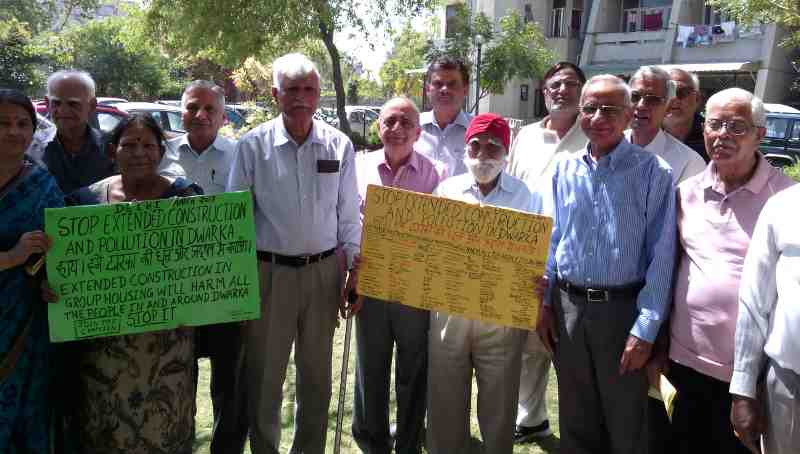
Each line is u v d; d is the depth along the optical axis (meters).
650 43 22.66
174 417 2.84
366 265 3.22
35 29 37.75
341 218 3.50
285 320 3.35
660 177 2.93
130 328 2.75
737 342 2.57
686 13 21.86
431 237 3.15
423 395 3.77
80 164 3.78
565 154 3.19
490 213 3.07
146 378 2.78
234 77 17.14
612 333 2.96
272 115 13.80
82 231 2.68
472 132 3.25
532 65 18.06
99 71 29.27
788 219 2.43
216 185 4.03
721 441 2.85
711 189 2.84
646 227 2.95
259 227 3.34
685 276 2.88
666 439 3.11
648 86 3.50
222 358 3.45
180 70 34.50
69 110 3.66
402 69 27.44
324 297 3.40
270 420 3.40
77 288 2.70
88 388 2.77
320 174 3.33
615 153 2.98
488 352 3.24
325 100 30.88
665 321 3.00
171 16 17.69
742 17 12.52
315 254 3.34
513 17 18.28
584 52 24.11
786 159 13.58
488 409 3.29
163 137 2.90
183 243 2.80
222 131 11.73
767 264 2.50
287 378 4.86
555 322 3.19
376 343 3.74
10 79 24.86
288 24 16.55
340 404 3.47
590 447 3.15
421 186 3.90
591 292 2.97
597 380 3.05
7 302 2.65
